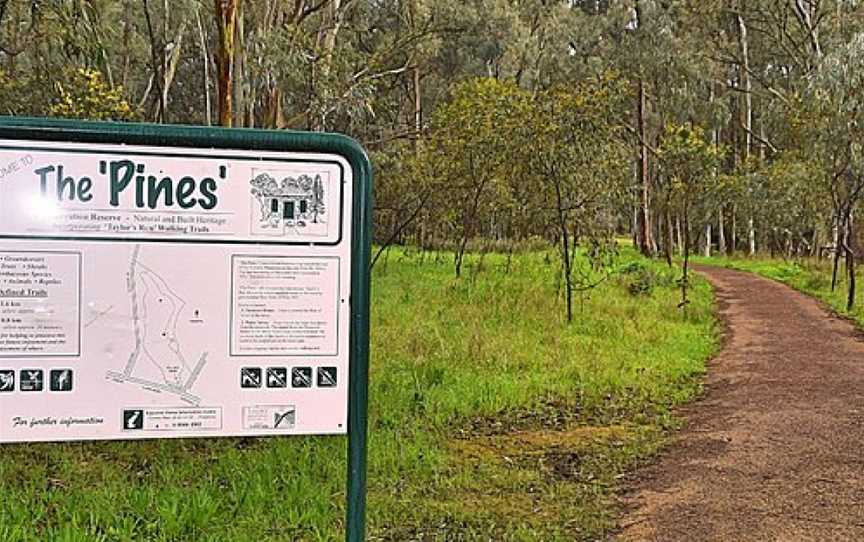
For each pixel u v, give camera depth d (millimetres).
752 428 7957
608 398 9305
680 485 6277
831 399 9258
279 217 3105
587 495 6047
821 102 20234
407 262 24672
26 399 2967
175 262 3055
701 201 28031
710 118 38531
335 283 3152
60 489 5625
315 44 15445
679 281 21875
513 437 7668
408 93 39656
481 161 18422
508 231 26969
